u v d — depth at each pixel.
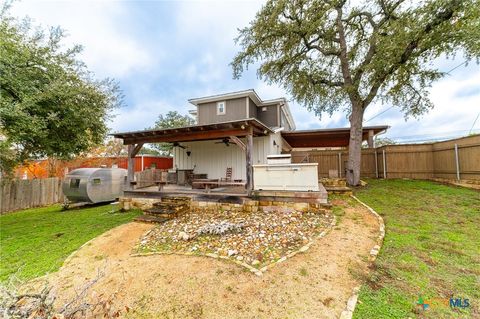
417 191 7.53
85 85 8.25
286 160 6.68
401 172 10.27
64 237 5.22
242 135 6.74
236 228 4.81
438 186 8.00
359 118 9.29
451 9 6.42
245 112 12.95
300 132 12.11
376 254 3.59
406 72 8.45
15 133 6.23
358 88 9.09
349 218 5.35
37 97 6.53
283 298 2.65
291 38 9.49
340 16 9.51
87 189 9.21
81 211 8.54
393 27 7.10
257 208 6.39
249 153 6.59
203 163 10.72
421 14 6.74
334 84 10.16
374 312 2.36
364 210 5.91
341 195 7.61
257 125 7.00
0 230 6.13
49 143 7.66
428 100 9.61
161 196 7.56
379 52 7.27
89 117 8.33
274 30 9.60
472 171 7.38
